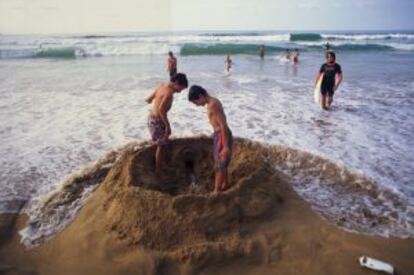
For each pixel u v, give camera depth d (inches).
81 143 287.4
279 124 331.0
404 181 227.0
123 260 156.9
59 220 193.8
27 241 177.9
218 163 184.5
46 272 156.2
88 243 168.6
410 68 780.0
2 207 202.8
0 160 258.7
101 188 205.9
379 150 271.6
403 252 167.2
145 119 348.8
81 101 425.7
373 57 1088.8
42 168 246.4
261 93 472.1
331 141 287.7
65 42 1344.7
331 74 375.6
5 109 389.1
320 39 1722.4
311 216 188.2
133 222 167.5
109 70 728.3
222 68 778.8
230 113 366.0
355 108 393.7
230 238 163.6
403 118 355.6
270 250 161.9
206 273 152.7
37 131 317.7
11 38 1604.3
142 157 211.3
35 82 565.9
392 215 196.4
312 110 382.9
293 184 226.2
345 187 222.5
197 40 1609.3
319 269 154.3
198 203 167.2
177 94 463.2
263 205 178.9
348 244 170.6
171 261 154.5
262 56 1020.5
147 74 660.7
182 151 224.5
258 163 204.8
